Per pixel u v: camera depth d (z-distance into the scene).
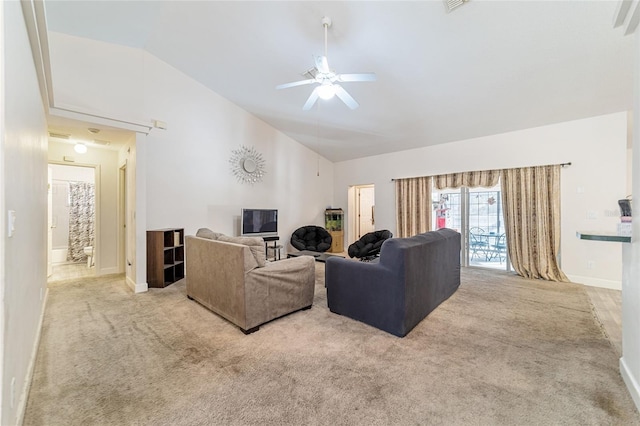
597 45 2.64
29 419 1.44
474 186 4.91
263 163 5.82
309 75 3.96
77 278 4.38
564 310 2.97
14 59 1.26
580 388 1.68
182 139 4.50
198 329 2.54
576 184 3.96
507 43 2.77
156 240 3.85
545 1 2.30
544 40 2.67
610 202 3.72
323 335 2.42
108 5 3.07
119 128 3.49
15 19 1.28
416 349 2.17
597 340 2.29
